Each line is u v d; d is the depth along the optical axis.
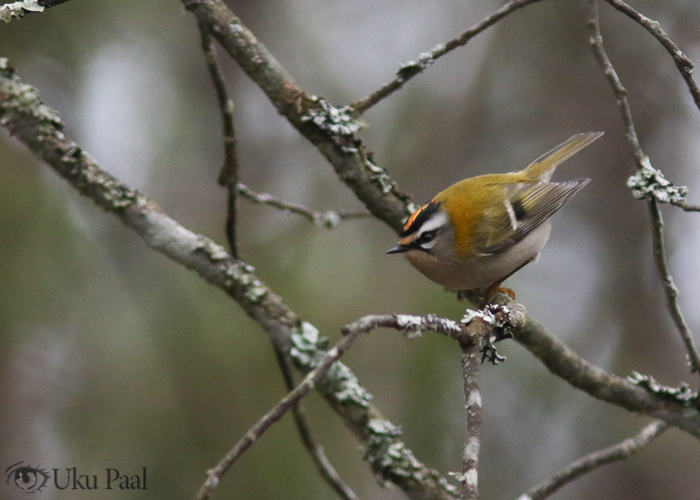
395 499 10.24
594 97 14.49
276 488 9.70
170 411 9.87
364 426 7.04
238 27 7.15
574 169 14.66
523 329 6.88
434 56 7.11
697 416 7.19
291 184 13.38
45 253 10.08
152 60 12.73
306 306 10.84
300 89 7.26
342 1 14.74
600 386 7.17
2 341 9.80
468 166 14.12
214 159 12.73
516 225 8.90
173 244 7.16
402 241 8.62
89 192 7.08
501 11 6.98
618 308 14.07
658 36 6.23
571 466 6.96
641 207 14.40
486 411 12.12
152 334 10.16
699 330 13.65
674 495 12.54
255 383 10.09
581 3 14.38
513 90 14.59
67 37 11.41
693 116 14.21
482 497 11.65
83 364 10.02
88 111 12.19
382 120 14.26
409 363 10.77
